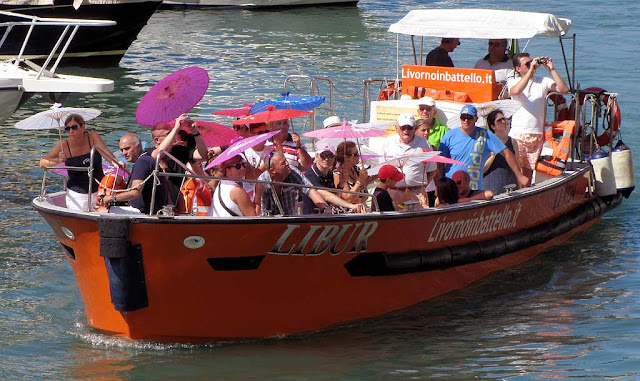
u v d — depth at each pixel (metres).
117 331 13.91
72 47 40.19
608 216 21.06
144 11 40.66
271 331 14.03
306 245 13.49
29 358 13.31
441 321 14.87
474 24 19.38
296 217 13.17
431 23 19.98
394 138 16.44
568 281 16.72
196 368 13.07
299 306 14.04
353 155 14.87
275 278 13.61
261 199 14.02
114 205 13.90
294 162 15.87
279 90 33.78
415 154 14.81
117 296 13.13
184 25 52.19
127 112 30.88
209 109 30.62
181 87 14.00
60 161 15.16
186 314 13.54
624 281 16.70
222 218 12.79
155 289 13.24
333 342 14.10
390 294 14.91
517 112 18.67
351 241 13.91
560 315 15.09
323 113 29.28
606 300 15.74
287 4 60.44
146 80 37.19
